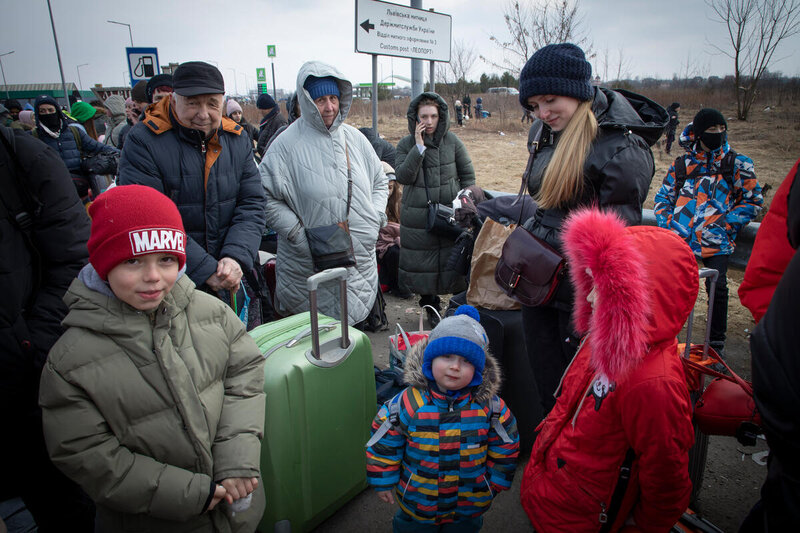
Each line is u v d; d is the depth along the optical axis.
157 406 1.39
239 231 2.50
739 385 1.74
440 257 4.25
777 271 1.33
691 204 3.52
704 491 2.38
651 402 1.36
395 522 1.87
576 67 1.92
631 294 1.32
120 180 2.32
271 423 1.85
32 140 1.69
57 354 1.32
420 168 4.11
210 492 1.39
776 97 20.23
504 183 10.38
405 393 1.75
